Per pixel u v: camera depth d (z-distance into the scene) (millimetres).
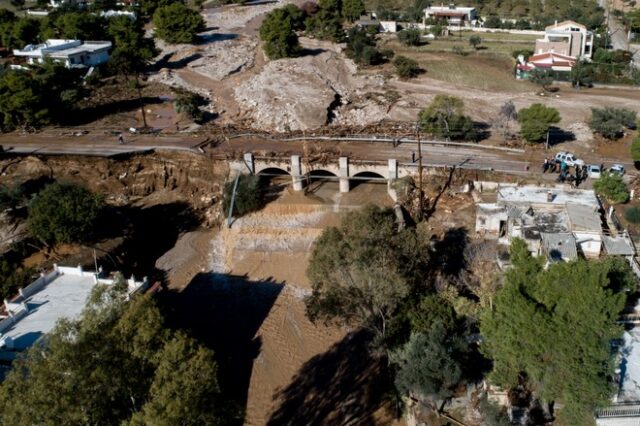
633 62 145875
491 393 47281
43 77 111938
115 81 129125
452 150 92812
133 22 139625
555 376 39094
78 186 84750
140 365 36219
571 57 140500
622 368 43719
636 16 180625
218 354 65250
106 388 34344
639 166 85938
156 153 96125
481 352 44656
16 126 107875
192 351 36938
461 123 95812
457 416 48500
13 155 94875
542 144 94812
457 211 79188
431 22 187250
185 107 110375
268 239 83812
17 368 33469
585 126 103250
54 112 109375
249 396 59594
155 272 80562
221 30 175875
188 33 152625
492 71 138250
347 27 180750
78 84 123062
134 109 116375
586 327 38219
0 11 153250
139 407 36625
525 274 44094
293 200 88500
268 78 127312
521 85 131000
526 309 39000
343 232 61406
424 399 49219
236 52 150375
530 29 182875
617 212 73188
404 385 48062
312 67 134625
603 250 62688
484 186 82000
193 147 96688
